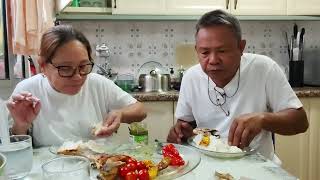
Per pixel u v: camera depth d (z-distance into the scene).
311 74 2.75
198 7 2.49
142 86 2.52
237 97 1.35
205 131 1.19
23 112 1.08
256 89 1.35
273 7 2.56
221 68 1.18
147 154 0.98
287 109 1.28
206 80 1.37
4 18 1.97
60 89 1.18
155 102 2.28
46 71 1.13
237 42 1.17
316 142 2.38
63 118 1.24
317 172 2.40
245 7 2.53
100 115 1.36
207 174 0.84
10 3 1.79
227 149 1.00
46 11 1.66
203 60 1.19
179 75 2.65
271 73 1.34
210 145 1.04
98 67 2.62
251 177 0.81
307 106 2.36
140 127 1.19
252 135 1.10
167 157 0.88
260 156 1.00
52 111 1.23
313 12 2.59
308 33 2.80
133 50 2.74
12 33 1.80
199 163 0.91
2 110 0.87
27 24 1.66
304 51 2.78
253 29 2.83
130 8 2.44
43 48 1.09
